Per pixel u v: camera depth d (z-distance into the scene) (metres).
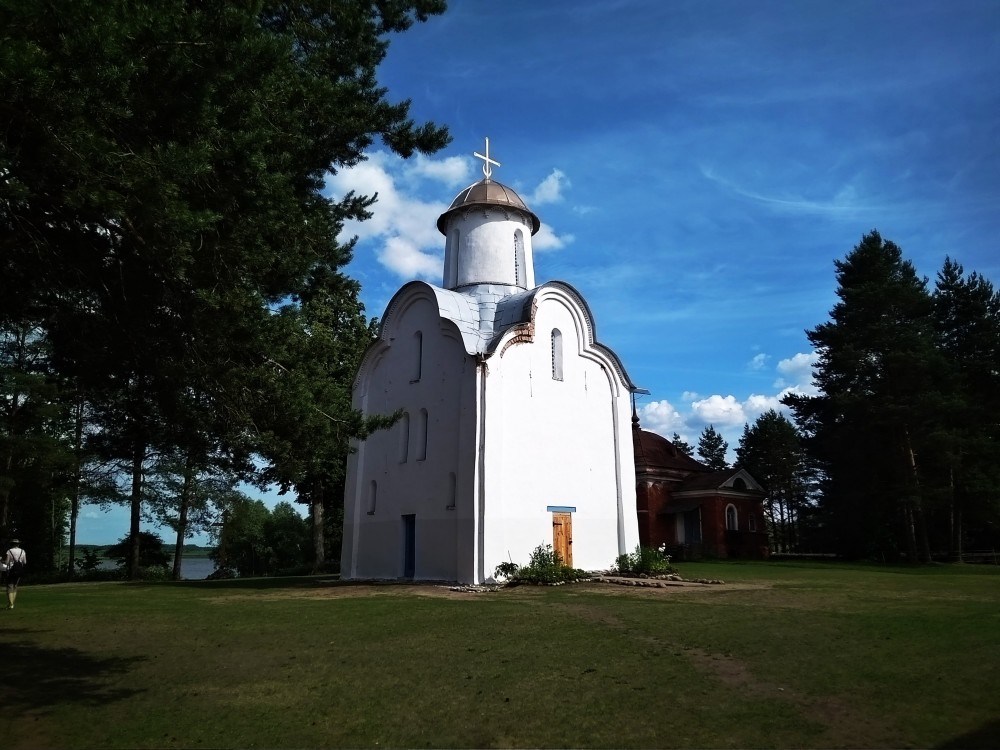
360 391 28.61
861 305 41.44
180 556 39.44
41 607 17.89
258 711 7.88
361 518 27.58
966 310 44.69
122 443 13.15
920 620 13.55
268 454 11.02
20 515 39.94
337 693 8.58
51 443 32.72
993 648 10.69
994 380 42.88
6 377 31.86
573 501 25.42
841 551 44.38
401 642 11.91
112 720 7.61
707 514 44.62
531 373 25.19
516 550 23.33
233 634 13.05
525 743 6.75
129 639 12.62
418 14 14.09
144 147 7.93
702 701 8.00
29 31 6.82
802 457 64.50
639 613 15.02
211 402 11.19
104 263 9.90
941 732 6.83
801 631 12.41
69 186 7.87
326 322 32.16
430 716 7.59
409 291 27.48
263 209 9.20
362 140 13.05
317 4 12.32
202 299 9.21
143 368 11.11
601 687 8.66
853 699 7.98
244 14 8.12
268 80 8.70
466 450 23.41
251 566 55.50
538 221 30.56
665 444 50.53
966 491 40.00
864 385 40.94
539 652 10.80
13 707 8.12
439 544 23.83
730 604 16.62
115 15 7.21
